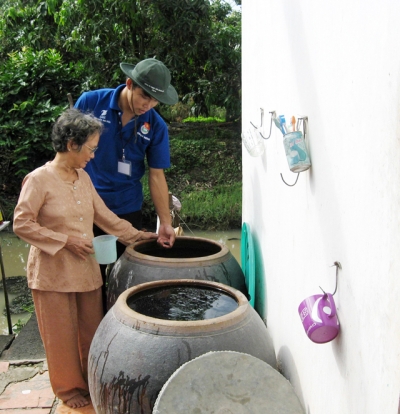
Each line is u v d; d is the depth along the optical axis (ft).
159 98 9.25
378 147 3.97
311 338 5.24
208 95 37.93
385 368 3.85
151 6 33.86
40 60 33.22
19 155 30.78
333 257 5.32
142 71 9.23
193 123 44.11
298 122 6.77
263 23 10.37
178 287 8.21
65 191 8.23
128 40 36.17
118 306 7.16
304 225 6.68
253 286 10.87
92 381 6.91
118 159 10.55
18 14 37.99
